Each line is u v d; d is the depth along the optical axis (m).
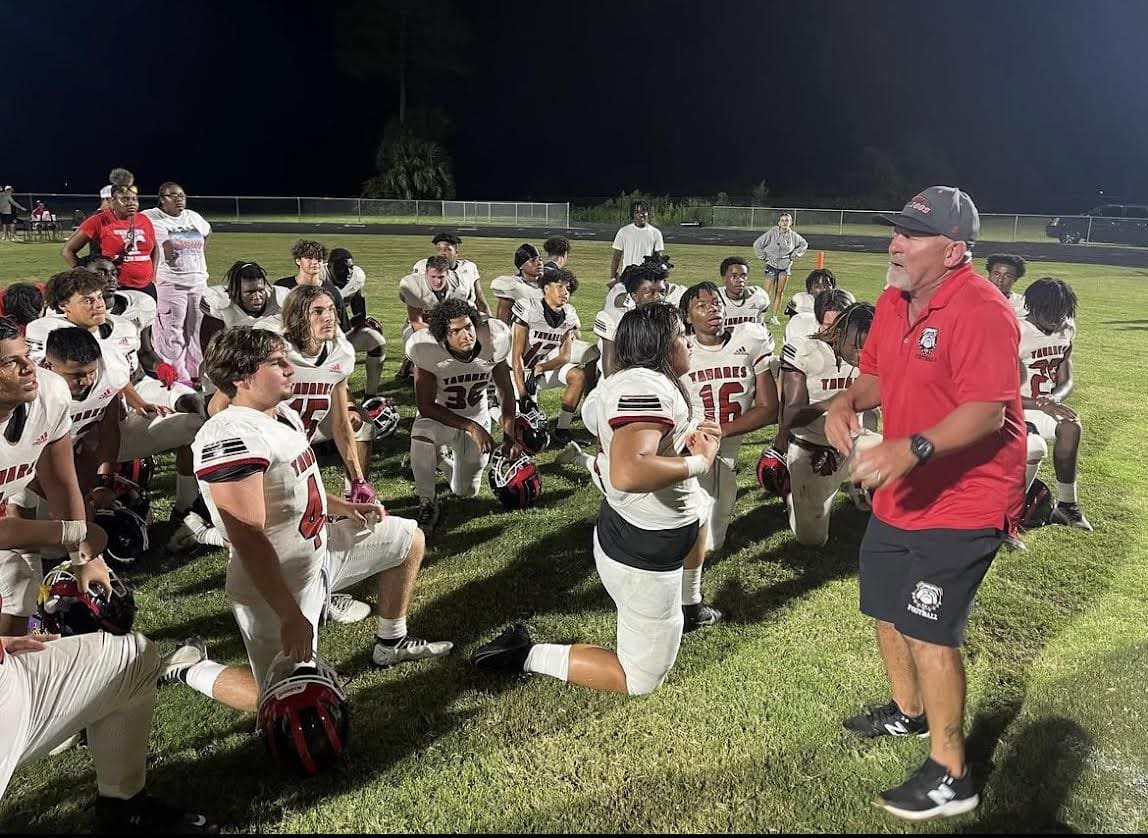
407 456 6.65
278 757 3.07
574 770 3.22
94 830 2.96
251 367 3.05
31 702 2.59
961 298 2.83
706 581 4.70
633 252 11.15
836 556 5.02
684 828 2.95
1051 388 5.65
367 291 14.75
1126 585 4.62
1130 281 18.61
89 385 4.30
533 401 6.66
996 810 3.00
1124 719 3.46
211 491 2.96
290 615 3.03
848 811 3.02
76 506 3.55
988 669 3.83
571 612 4.37
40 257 19.47
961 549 2.88
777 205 48.53
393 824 2.97
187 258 8.77
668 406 3.01
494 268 18.78
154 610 4.37
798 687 3.71
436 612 4.37
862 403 3.36
